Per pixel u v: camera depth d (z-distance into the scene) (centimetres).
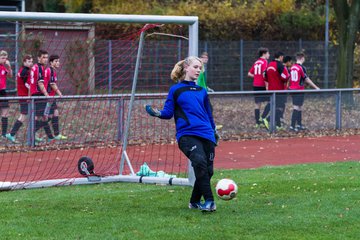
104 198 2175
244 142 3800
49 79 3544
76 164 2962
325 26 7106
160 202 2108
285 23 7012
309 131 4159
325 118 4206
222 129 3931
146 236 1691
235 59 6581
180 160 3102
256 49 6612
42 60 3528
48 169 2839
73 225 1805
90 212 1962
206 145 1939
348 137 4069
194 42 2453
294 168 2794
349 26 5631
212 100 3903
